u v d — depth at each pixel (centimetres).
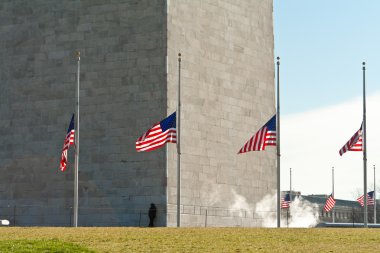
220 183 6700
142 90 6456
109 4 6619
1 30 6994
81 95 6650
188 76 6538
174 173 6362
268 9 7369
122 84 6525
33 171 6788
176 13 6506
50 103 6775
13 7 6969
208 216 6556
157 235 3950
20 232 4253
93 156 6562
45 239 3697
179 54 6266
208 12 6762
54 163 6719
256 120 7088
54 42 6800
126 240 3725
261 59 7219
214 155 6675
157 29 6450
